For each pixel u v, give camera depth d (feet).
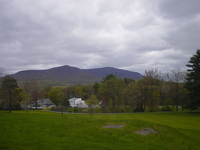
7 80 129.49
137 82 187.93
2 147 32.32
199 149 45.39
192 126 83.15
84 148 35.78
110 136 46.01
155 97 182.19
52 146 35.12
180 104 202.49
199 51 146.72
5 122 54.49
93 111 188.65
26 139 38.11
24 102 191.01
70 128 51.75
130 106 207.21
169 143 46.55
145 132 53.31
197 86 138.31
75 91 421.18
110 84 231.91
